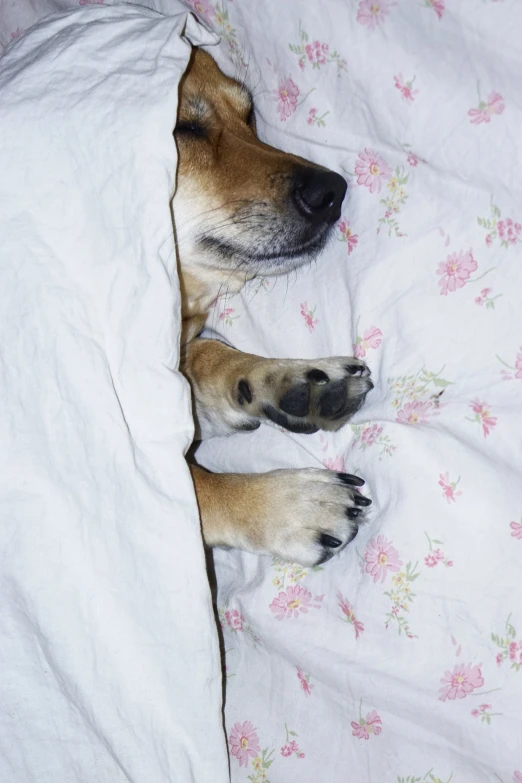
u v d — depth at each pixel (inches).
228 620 28.7
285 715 27.1
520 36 25.5
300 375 29.0
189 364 32.6
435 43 26.5
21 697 24.2
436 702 25.5
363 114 28.2
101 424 24.3
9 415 24.1
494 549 25.6
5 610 24.1
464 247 27.0
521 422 26.1
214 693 25.1
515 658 25.1
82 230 24.6
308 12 28.2
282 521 28.0
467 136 26.6
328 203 28.9
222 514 28.6
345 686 26.3
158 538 24.7
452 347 27.0
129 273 24.8
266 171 29.6
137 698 24.3
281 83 29.9
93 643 24.0
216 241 30.4
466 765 25.2
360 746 26.1
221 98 30.8
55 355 24.2
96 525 24.2
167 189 25.0
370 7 27.1
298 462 30.0
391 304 28.0
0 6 33.7
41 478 24.0
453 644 25.5
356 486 28.2
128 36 25.7
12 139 24.7
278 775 26.7
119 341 24.8
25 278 24.3
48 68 25.3
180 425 25.2
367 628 26.4
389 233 27.9
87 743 24.5
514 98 26.0
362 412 28.6
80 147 24.8
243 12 29.6
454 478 26.1
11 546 23.8
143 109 24.8
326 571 27.7
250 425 31.4
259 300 31.8
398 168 27.7
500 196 26.5
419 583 25.9
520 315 26.5
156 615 24.6
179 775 24.6
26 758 24.3
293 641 27.2
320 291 30.1
